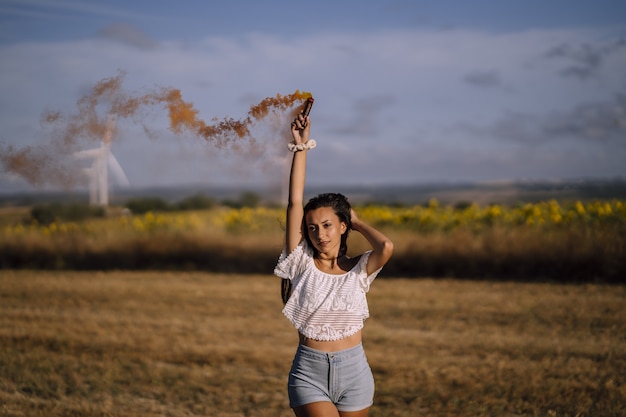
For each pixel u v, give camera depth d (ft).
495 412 17.74
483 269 42.14
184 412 18.22
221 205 86.53
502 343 24.86
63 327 29.19
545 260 40.96
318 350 11.71
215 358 23.86
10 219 63.72
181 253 52.49
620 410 17.51
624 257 38.63
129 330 28.60
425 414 17.69
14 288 40.68
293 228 12.35
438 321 29.19
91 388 20.36
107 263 53.31
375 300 34.24
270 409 18.43
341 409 11.87
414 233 50.31
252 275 45.93
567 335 25.88
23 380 21.09
